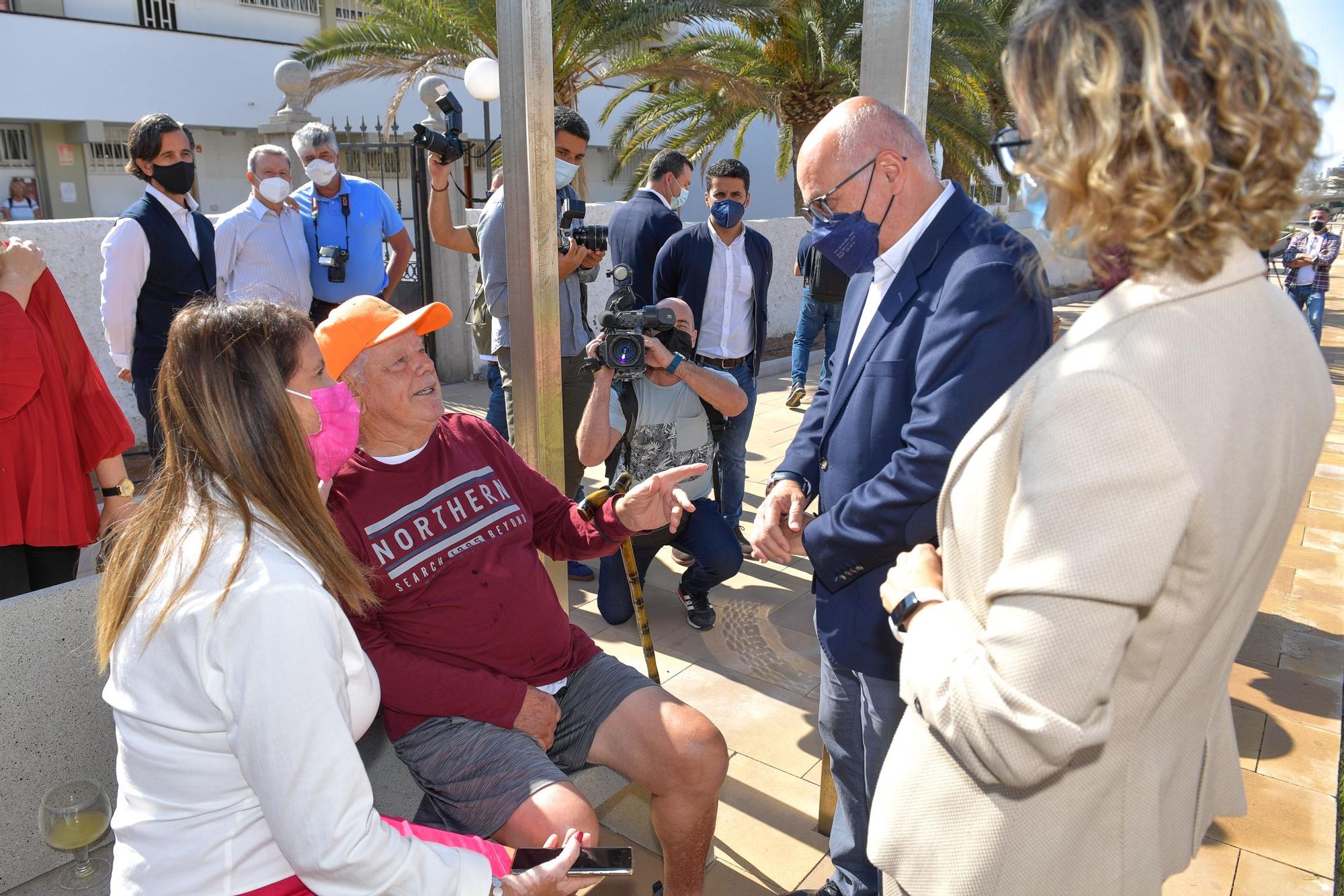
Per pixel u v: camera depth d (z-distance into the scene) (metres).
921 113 2.47
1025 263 1.28
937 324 1.65
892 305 1.78
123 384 5.47
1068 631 0.90
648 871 2.35
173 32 15.53
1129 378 0.89
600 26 10.80
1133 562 0.87
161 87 15.58
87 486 2.61
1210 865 2.38
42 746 2.04
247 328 1.31
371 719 1.39
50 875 2.12
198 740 1.21
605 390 3.13
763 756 2.84
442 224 4.20
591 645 2.22
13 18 13.98
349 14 18.89
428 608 1.96
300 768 1.17
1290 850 2.44
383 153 7.29
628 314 3.10
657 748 1.96
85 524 2.58
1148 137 0.85
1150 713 1.02
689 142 14.38
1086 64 0.87
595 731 2.02
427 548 1.96
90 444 2.61
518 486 2.23
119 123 15.83
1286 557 4.53
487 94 5.91
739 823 2.54
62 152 15.97
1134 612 0.90
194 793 1.24
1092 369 0.91
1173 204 0.86
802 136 13.05
